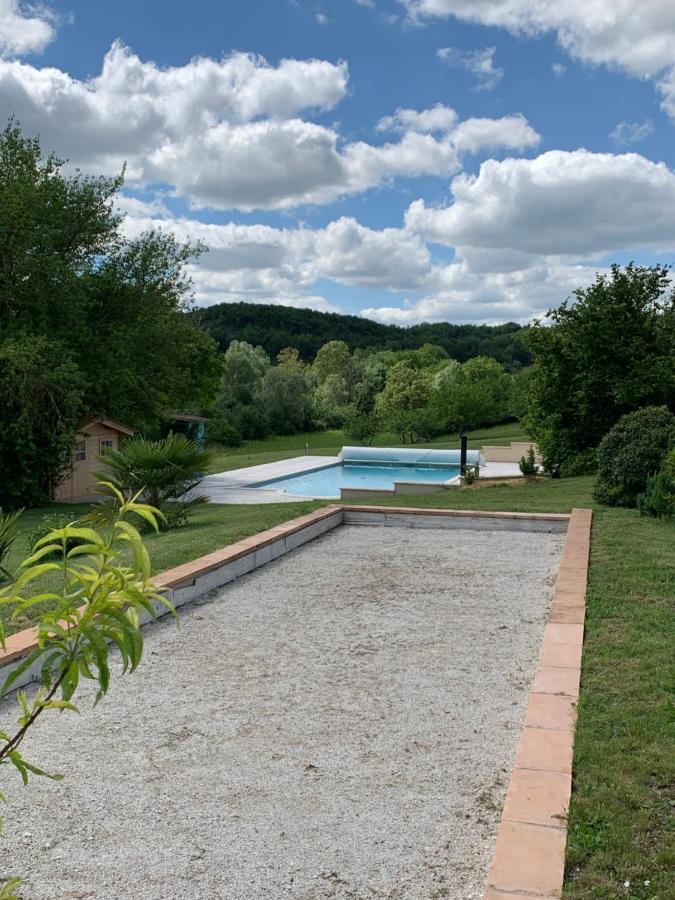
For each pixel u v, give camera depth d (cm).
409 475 2975
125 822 348
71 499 2136
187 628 659
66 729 453
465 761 407
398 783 383
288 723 460
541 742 377
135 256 2339
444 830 338
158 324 2341
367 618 685
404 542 1061
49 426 1952
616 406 2094
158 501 1196
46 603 653
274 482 2647
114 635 151
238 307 10900
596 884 266
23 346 1861
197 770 399
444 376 6712
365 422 4806
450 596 761
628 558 821
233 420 5684
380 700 495
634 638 551
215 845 329
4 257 2042
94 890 297
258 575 859
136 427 2416
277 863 314
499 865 274
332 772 396
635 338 2061
